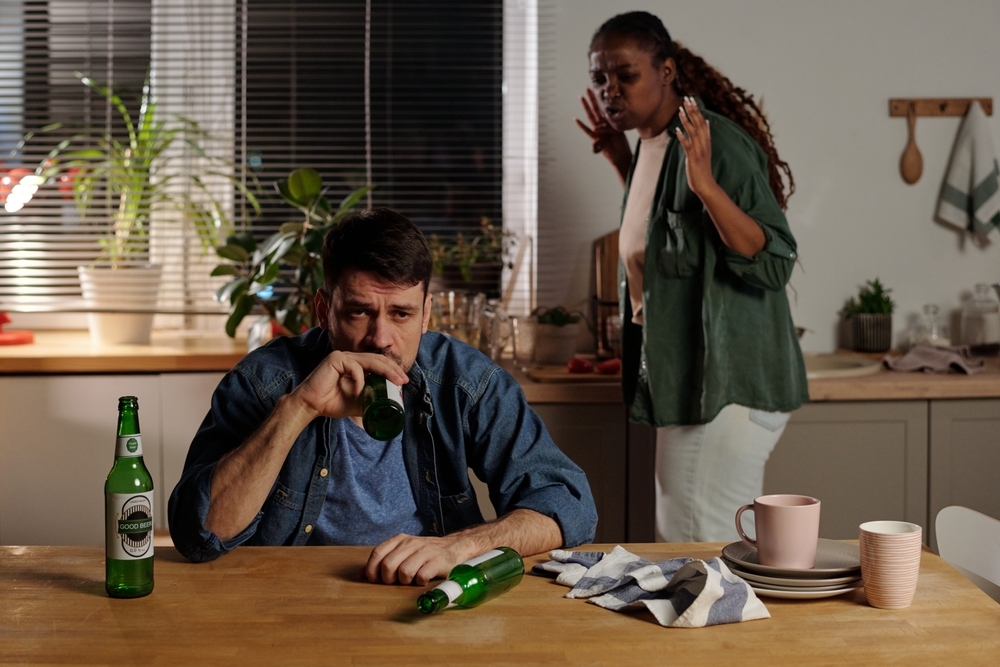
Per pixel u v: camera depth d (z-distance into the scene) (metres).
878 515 2.64
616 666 0.97
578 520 1.42
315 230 2.63
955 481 2.65
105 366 2.71
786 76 3.14
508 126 3.24
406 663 0.98
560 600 1.16
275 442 1.33
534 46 3.20
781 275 2.13
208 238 3.08
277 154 3.20
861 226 3.19
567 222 3.18
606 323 3.01
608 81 2.30
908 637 1.05
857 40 3.15
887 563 1.12
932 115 3.16
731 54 3.13
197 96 3.16
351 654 1.00
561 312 2.92
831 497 2.63
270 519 1.50
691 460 2.21
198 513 1.31
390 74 3.20
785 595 1.15
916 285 3.22
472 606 1.14
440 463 1.59
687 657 1.00
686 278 2.19
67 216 3.10
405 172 3.23
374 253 1.36
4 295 3.12
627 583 1.17
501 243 3.22
